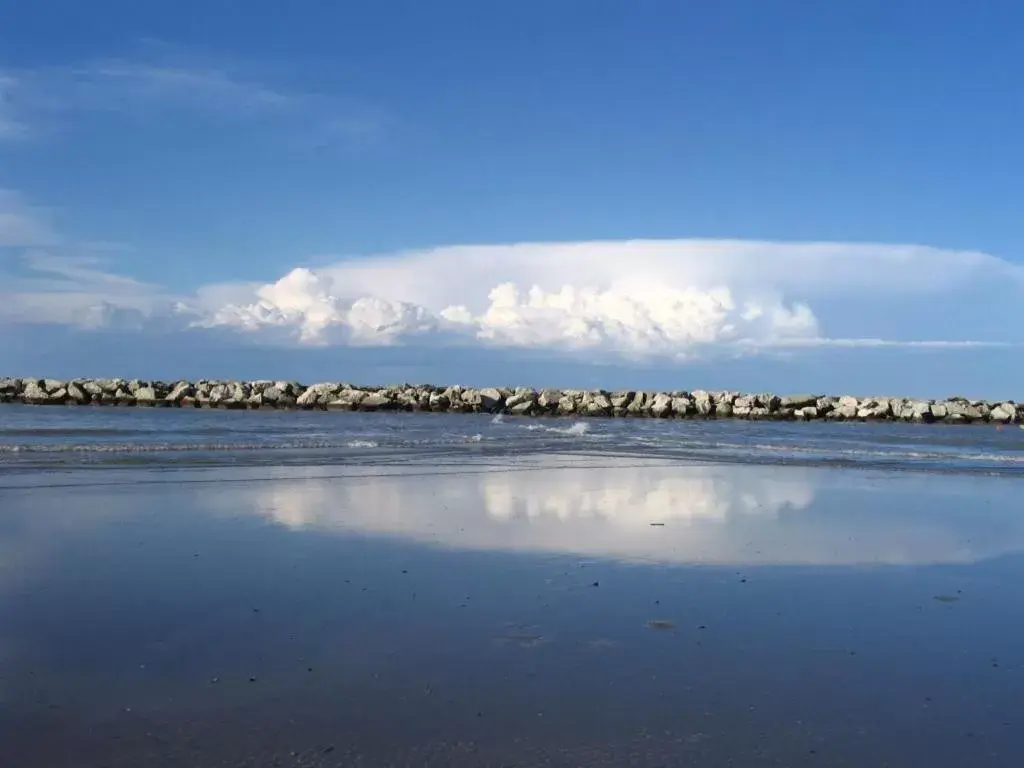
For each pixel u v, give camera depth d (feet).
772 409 158.40
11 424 88.07
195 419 104.01
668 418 150.71
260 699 15.66
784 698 16.25
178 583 23.75
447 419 126.82
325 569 25.80
